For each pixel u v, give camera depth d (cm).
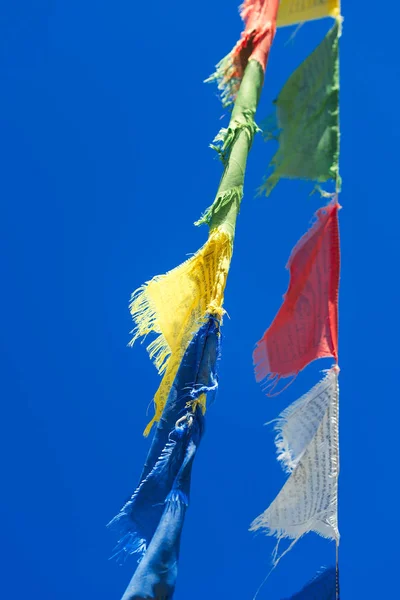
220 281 389
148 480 360
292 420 416
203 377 367
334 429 407
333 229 454
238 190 412
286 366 435
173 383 372
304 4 514
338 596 381
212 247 399
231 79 466
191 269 403
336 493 395
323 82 494
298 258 457
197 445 357
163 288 408
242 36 466
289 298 450
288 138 491
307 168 477
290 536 395
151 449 369
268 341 442
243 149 422
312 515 394
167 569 325
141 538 360
